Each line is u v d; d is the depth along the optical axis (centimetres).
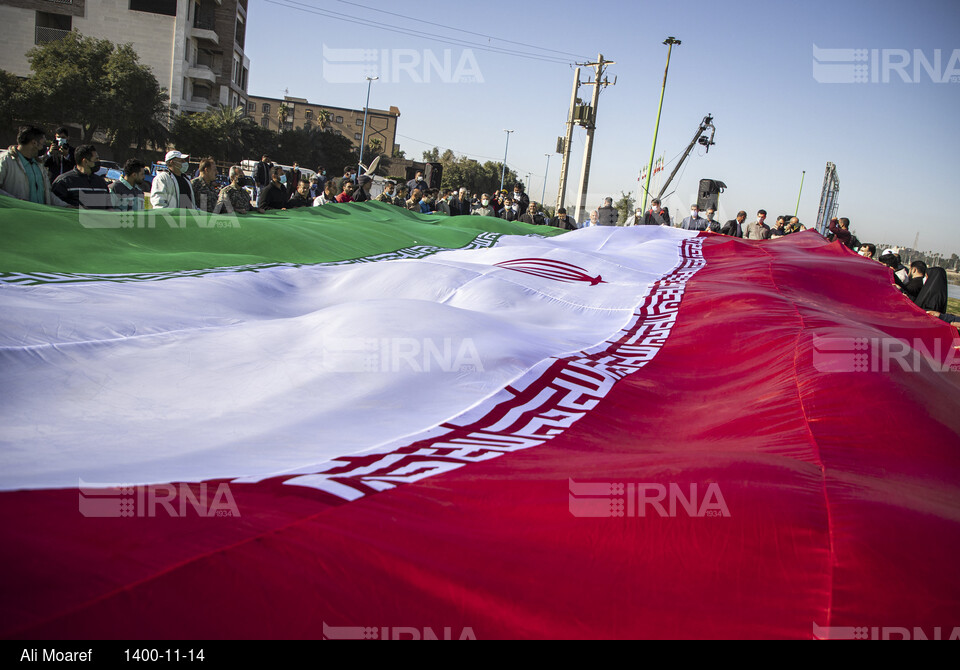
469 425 262
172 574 139
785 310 432
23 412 262
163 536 153
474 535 166
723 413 284
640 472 194
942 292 1027
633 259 641
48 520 159
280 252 604
